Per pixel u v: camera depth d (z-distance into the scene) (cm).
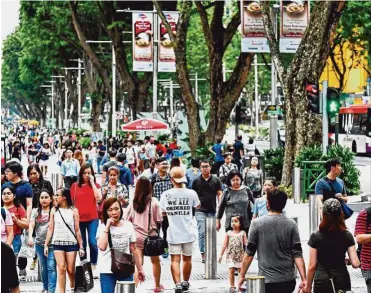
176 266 1762
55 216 1684
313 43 3525
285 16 3797
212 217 2000
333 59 6744
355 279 1928
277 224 1278
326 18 3497
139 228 1719
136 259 1498
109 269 1455
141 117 6294
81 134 8812
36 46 8606
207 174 2127
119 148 5369
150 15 5466
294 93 3562
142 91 7006
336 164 1816
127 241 1467
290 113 3581
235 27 4841
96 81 8556
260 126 11338
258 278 1209
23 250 1994
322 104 2944
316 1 3516
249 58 4856
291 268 1278
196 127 4903
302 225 2800
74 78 11225
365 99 7606
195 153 4766
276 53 3659
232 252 1752
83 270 1664
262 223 1281
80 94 10450
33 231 1905
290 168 3603
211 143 4738
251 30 4103
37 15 7731
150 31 5466
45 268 1753
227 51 10281
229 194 1955
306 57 3534
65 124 12575
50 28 7888
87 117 12175
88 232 1998
